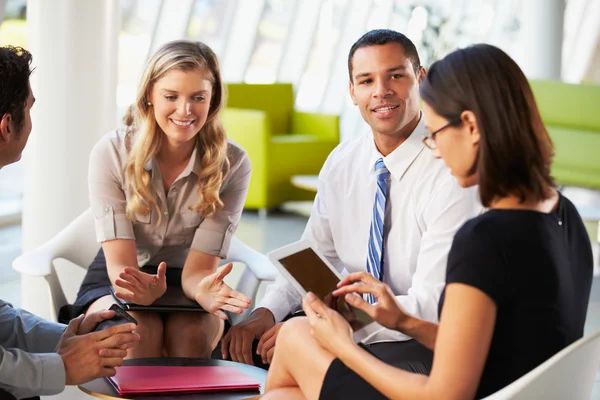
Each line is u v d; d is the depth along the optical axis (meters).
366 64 3.14
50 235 4.94
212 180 3.58
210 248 3.63
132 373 2.74
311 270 2.61
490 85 2.09
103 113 4.98
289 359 2.43
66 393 3.78
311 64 12.48
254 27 11.05
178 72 3.38
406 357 2.89
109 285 3.67
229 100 9.47
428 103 2.19
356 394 2.25
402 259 3.24
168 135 3.46
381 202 3.22
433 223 3.05
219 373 2.78
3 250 7.10
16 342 2.97
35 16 4.82
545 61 10.21
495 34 14.71
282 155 8.84
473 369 2.01
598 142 9.04
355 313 2.51
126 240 3.59
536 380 2.04
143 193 3.53
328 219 3.46
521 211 2.08
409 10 12.92
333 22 12.66
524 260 2.03
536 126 2.11
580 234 2.23
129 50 9.73
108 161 3.60
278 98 9.82
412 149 3.18
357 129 13.45
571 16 15.63
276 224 8.42
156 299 3.40
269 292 3.48
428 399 2.05
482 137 2.09
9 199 8.53
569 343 2.18
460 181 2.21
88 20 4.84
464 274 2.02
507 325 2.07
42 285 4.97
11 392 2.54
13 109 2.58
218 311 3.30
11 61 2.57
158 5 9.76
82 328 2.86
